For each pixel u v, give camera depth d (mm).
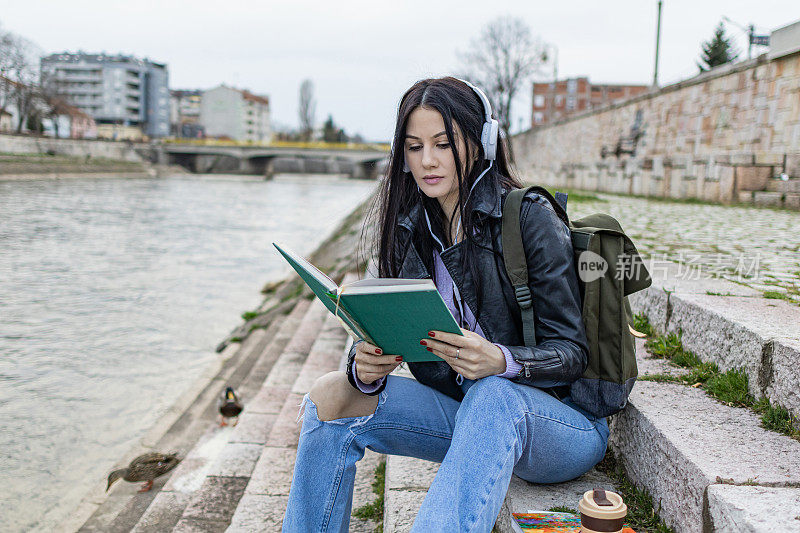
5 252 20156
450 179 1978
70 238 24125
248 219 33969
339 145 78875
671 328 3117
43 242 22703
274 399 5938
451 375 2068
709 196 13797
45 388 9031
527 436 1760
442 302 1588
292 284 15727
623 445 2271
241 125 129000
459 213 2053
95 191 48625
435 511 1600
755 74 15406
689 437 1928
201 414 7688
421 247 2127
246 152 79625
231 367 9750
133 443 7227
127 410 8250
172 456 6555
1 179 50938
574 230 1995
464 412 1762
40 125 81625
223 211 38094
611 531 1589
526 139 45375
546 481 2041
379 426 1998
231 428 6891
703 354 2738
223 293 16016
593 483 2188
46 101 75000
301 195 55750
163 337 11812
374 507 2990
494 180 1987
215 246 24031
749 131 15789
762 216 9773
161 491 5188
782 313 2641
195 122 134750
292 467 3988
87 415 8055
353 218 22594
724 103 17172
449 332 1700
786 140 13961
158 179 73188
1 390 8930
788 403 2053
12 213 30344
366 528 2852
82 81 101938
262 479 3812
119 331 12148
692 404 2246
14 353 10625
